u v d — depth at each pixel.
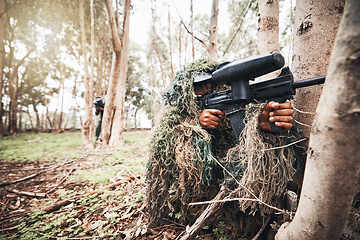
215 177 1.30
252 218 1.21
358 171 0.49
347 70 0.45
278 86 0.84
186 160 1.13
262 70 0.86
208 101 1.21
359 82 0.44
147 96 19.17
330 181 0.52
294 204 1.02
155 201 1.35
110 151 4.85
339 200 0.52
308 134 1.03
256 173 0.94
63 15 8.30
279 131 0.92
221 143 1.31
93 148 5.54
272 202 1.05
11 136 9.67
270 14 1.69
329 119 0.50
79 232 1.48
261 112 0.90
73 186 2.54
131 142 6.57
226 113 1.20
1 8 8.04
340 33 0.47
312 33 1.02
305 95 1.05
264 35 1.72
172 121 1.21
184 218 1.33
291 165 0.99
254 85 0.96
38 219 1.73
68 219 1.63
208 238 1.25
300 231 0.65
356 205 0.85
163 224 1.43
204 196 1.29
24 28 9.83
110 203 1.91
